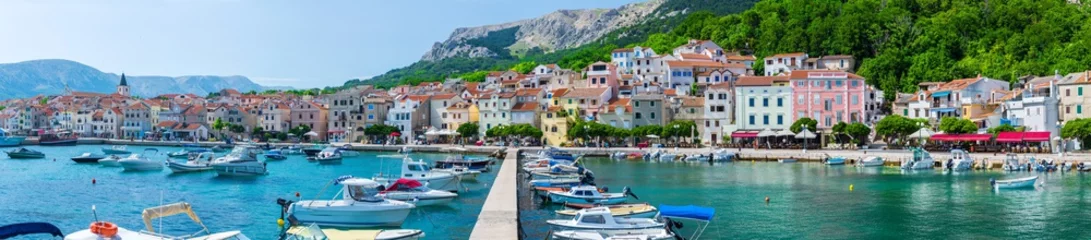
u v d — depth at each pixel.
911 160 129.25
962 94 171.50
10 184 112.31
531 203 85.00
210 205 86.50
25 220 76.25
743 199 88.38
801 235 66.00
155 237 51.72
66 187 107.56
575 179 101.44
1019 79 183.00
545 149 169.50
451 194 82.94
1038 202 84.44
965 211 78.56
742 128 185.00
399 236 55.56
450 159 132.50
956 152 132.75
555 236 57.94
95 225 50.28
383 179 94.06
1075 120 139.62
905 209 80.12
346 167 147.62
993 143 150.38
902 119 159.50
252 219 75.94
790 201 86.38
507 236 54.75
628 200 87.38
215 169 125.31
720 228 69.25
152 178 120.81
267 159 168.88
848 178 112.88
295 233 53.78
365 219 68.44
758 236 65.44
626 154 165.25
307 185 109.69
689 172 126.12
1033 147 144.00
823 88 179.88
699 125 191.75
